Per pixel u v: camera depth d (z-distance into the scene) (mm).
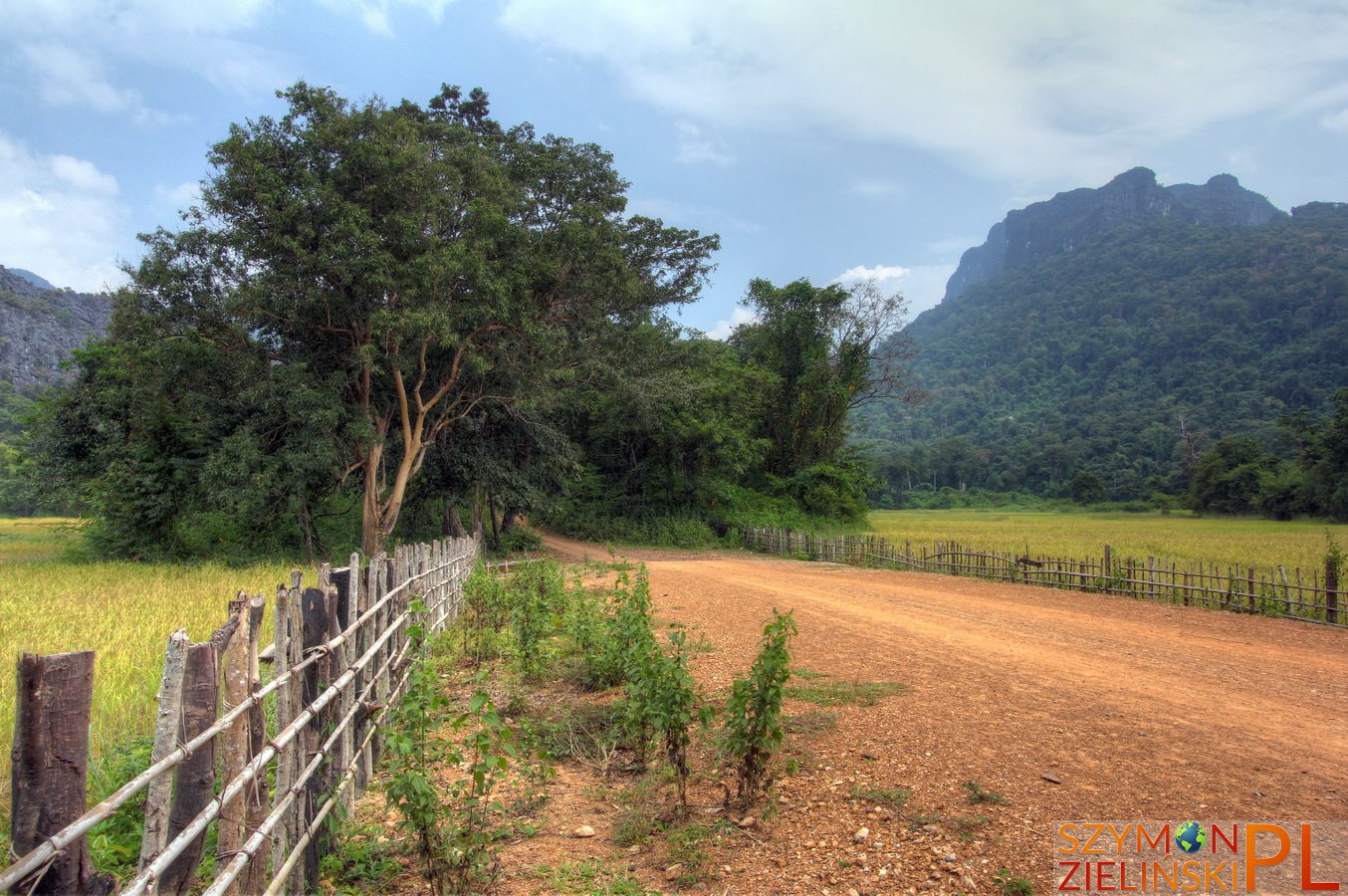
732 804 5254
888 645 10133
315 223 20219
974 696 7508
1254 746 6051
